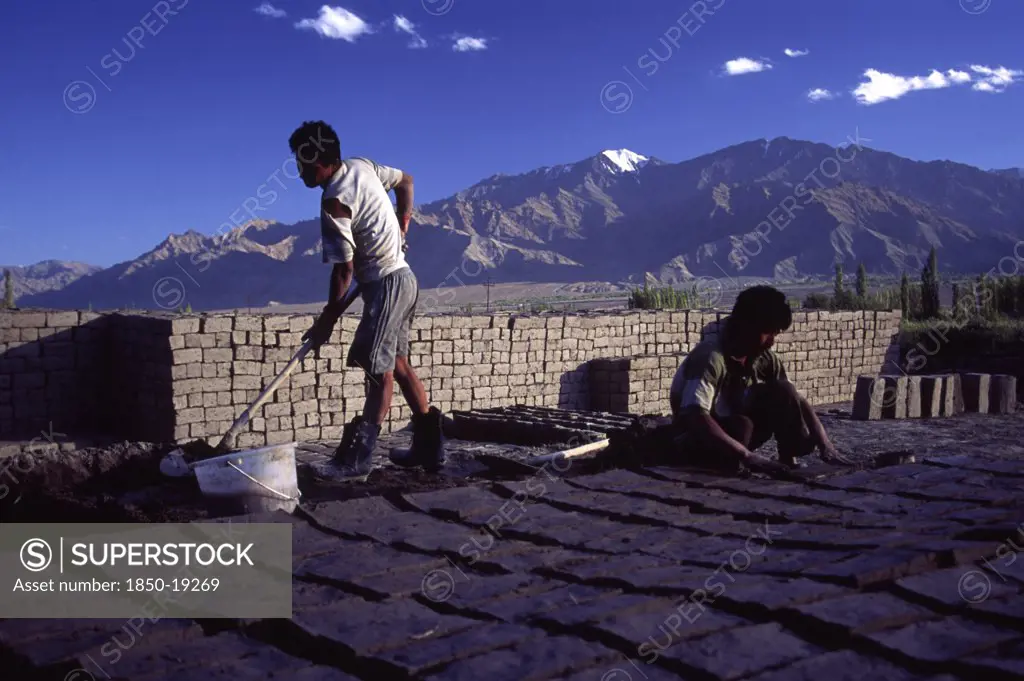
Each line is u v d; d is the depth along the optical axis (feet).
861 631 7.55
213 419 28.86
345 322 31.37
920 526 11.41
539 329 37.27
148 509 14.49
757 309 15.05
